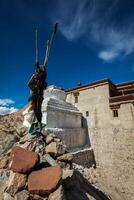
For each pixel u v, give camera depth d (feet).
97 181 60.59
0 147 36.76
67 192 19.79
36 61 28.96
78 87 100.17
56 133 61.21
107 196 33.09
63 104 77.25
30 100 29.45
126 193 68.69
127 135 75.10
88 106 92.27
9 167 21.29
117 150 76.69
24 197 16.25
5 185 19.21
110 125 81.66
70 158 26.35
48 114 62.85
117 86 96.99
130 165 71.20
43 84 29.45
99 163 80.23
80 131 82.28
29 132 28.53
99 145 82.94
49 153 26.02
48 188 16.40
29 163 19.02
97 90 90.94
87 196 21.83
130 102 77.05
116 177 73.61
